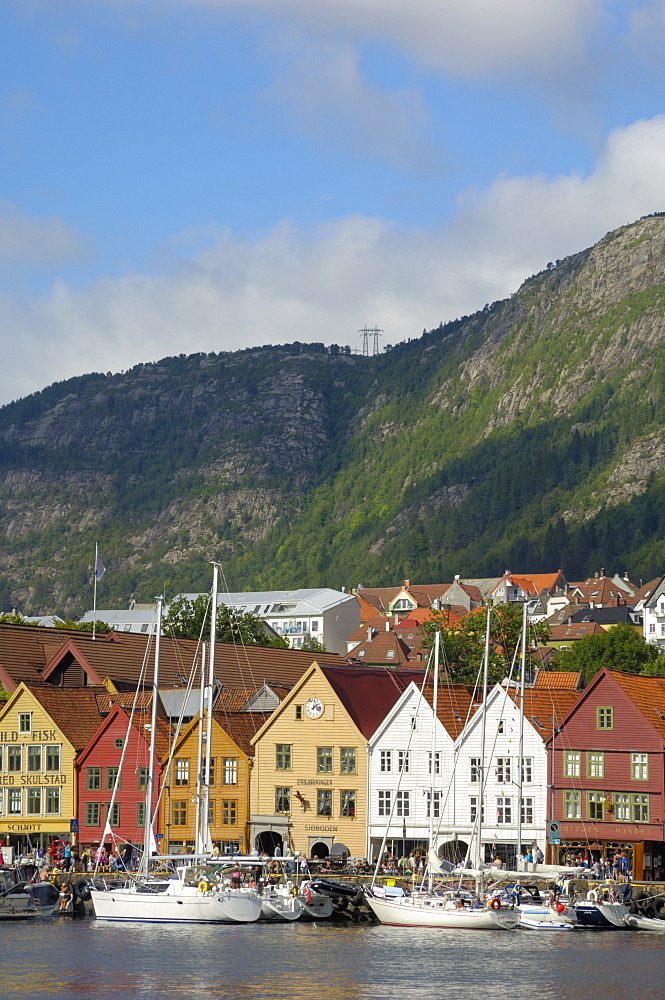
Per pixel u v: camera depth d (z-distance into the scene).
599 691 144.88
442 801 150.25
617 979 101.38
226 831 157.38
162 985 98.44
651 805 140.62
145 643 187.88
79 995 95.50
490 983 99.75
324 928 124.88
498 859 141.50
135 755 159.00
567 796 144.75
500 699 150.12
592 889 126.38
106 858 144.00
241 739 159.62
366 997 95.31
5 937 118.50
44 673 180.00
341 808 153.62
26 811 163.00
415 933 121.69
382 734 153.75
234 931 122.38
